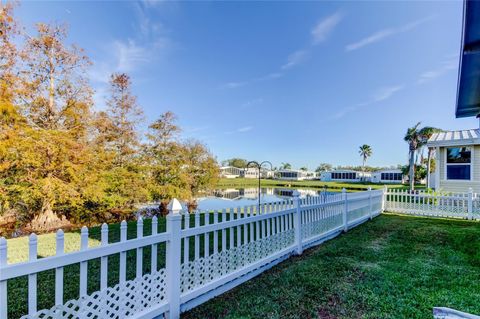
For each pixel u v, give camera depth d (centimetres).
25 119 841
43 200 891
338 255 441
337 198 615
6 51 827
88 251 185
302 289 306
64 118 961
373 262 402
